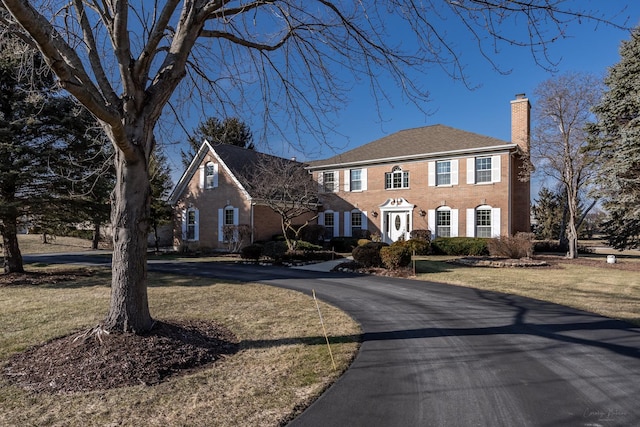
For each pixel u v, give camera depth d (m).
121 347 4.63
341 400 3.69
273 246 20.23
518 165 22.48
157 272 13.88
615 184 16.75
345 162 26.47
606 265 16.20
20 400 3.67
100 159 12.54
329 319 6.89
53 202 12.84
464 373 4.39
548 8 4.42
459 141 23.33
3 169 11.41
